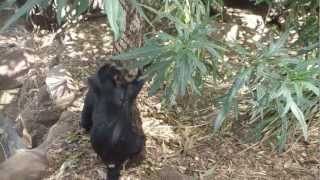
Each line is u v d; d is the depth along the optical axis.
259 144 3.43
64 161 3.30
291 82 2.73
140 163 3.23
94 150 3.06
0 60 4.69
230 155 3.35
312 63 2.75
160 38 2.74
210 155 3.34
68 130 3.58
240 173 3.21
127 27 3.02
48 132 3.80
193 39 2.67
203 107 3.71
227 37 4.50
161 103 3.59
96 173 3.19
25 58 4.72
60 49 4.71
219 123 2.93
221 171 3.22
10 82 4.62
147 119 3.57
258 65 2.80
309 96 3.28
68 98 3.96
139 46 3.10
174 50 2.64
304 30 3.66
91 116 3.27
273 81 2.77
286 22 4.14
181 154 3.32
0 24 5.02
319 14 3.38
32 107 4.21
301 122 2.68
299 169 3.27
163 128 3.51
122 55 2.64
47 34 5.02
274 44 2.88
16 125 4.17
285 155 3.37
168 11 3.15
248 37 4.64
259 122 3.49
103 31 4.88
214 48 2.92
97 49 4.61
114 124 2.89
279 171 3.25
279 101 2.91
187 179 3.11
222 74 3.85
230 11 5.14
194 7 3.25
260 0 3.41
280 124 3.41
